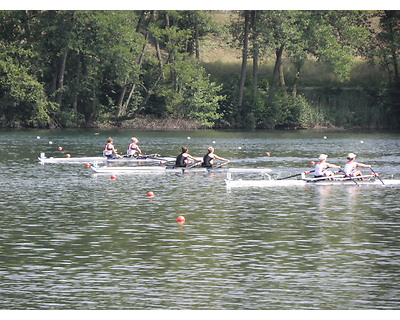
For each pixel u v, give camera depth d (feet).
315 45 376.48
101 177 164.35
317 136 325.83
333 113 400.26
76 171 176.24
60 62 358.64
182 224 103.76
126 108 383.04
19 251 86.22
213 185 150.51
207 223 104.68
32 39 357.82
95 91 375.66
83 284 72.64
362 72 419.95
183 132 350.02
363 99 404.98
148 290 70.79
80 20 343.87
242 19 408.67
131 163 200.03
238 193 137.69
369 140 298.76
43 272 76.84
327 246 89.20
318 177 152.97
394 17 391.45
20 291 70.38
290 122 391.65
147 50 406.41
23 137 296.10
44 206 119.96
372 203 124.47
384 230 99.45
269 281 73.82
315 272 77.05
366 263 80.64
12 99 345.31
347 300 68.13
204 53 427.33
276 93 395.14
